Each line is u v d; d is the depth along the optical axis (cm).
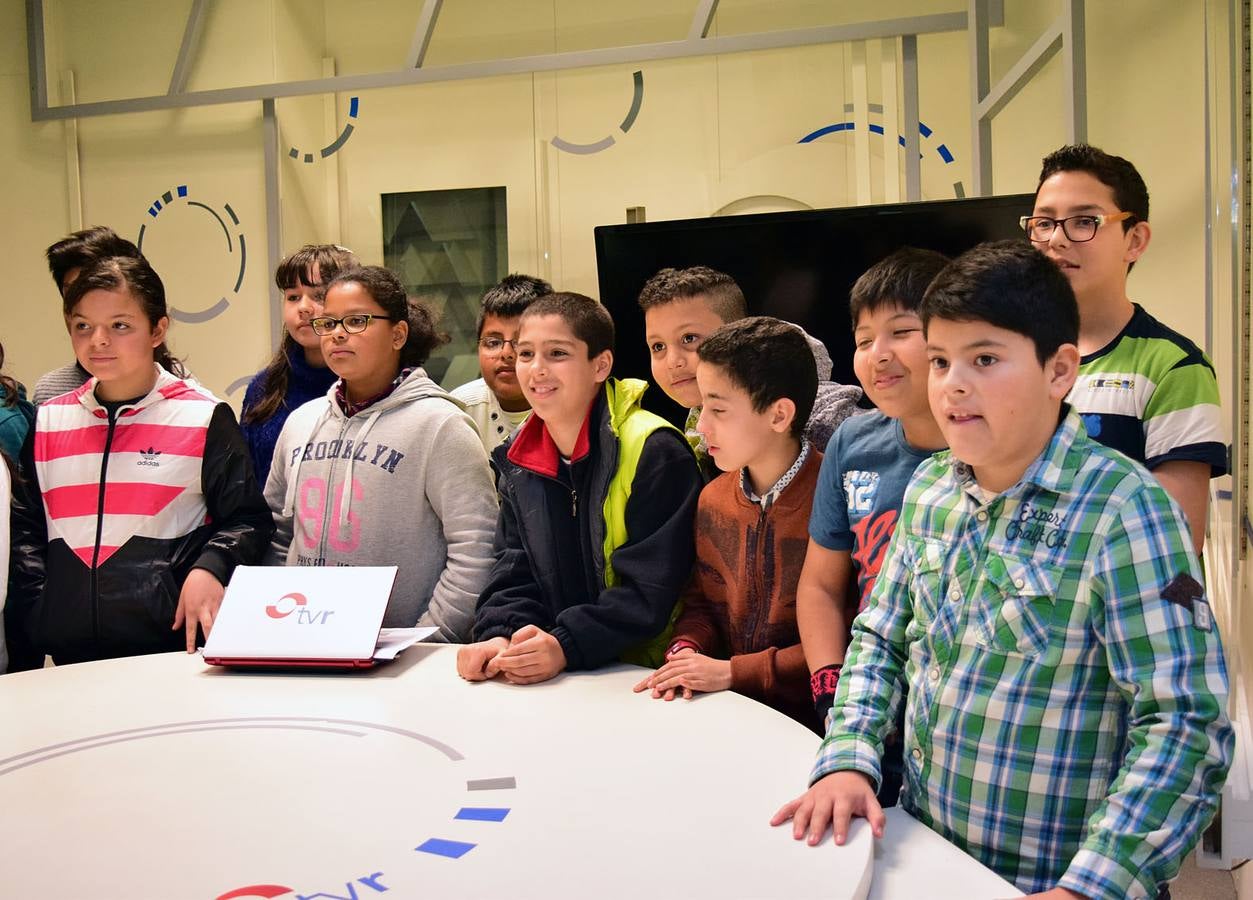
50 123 412
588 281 373
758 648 166
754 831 105
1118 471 104
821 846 102
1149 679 97
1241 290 186
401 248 389
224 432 212
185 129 401
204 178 400
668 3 369
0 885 97
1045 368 103
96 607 198
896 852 106
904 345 144
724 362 157
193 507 208
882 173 342
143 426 206
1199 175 204
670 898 91
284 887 95
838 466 156
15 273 415
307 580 179
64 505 202
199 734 140
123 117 407
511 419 282
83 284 198
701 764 124
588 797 115
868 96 342
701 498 173
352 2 403
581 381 175
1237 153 188
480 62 373
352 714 147
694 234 241
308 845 104
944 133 336
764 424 158
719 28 361
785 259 237
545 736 136
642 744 132
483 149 379
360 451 211
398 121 387
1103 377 162
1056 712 104
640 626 167
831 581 156
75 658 202
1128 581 99
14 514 205
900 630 124
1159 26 214
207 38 400
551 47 381
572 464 179
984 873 101
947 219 226
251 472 214
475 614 190
